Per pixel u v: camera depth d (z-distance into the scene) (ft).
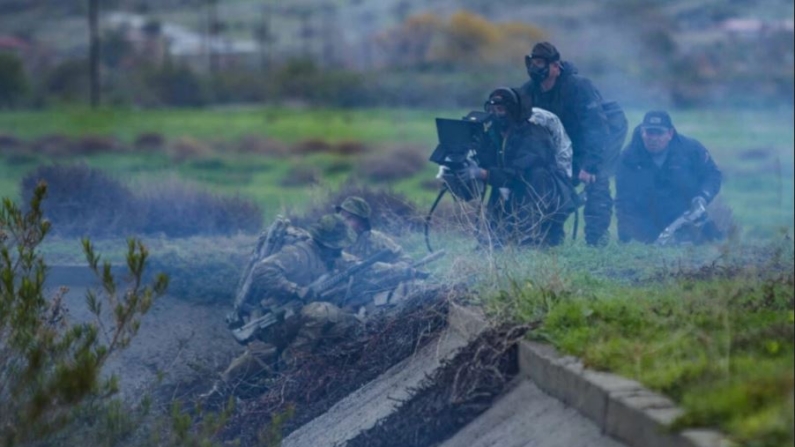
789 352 59.93
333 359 91.20
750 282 72.95
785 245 94.68
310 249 96.32
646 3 513.45
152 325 108.88
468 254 88.28
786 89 433.48
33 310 69.41
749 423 50.78
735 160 307.58
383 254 95.76
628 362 62.28
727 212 123.13
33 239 74.79
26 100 592.60
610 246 93.91
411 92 568.00
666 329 66.33
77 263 123.75
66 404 66.59
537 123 99.55
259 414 89.51
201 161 338.34
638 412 55.72
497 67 582.35
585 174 105.09
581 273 82.02
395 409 76.28
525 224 94.17
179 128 474.90
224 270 118.11
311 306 93.91
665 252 92.32
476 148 99.45
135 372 100.48
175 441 71.41
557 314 71.67
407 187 243.81
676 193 107.45
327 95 609.42
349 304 95.25
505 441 65.62
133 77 650.43
